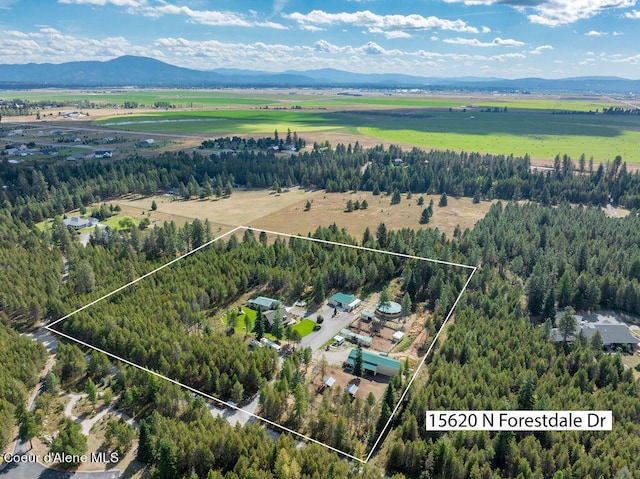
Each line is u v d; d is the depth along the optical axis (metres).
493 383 78.88
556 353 90.25
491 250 130.12
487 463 64.62
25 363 86.69
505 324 95.75
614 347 96.81
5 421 73.75
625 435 68.88
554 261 124.69
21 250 133.62
